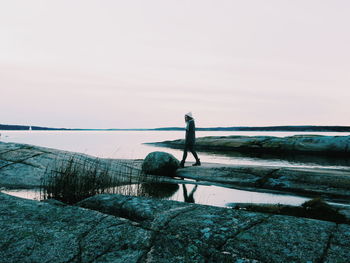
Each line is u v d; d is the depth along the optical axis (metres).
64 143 35.94
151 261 2.01
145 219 2.86
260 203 5.36
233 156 18.59
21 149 8.77
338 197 5.90
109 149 25.80
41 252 2.15
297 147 20.30
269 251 2.01
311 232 2.30
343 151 17.81
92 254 2.13
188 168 9.84
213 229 2.40
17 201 3.30
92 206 3.55
